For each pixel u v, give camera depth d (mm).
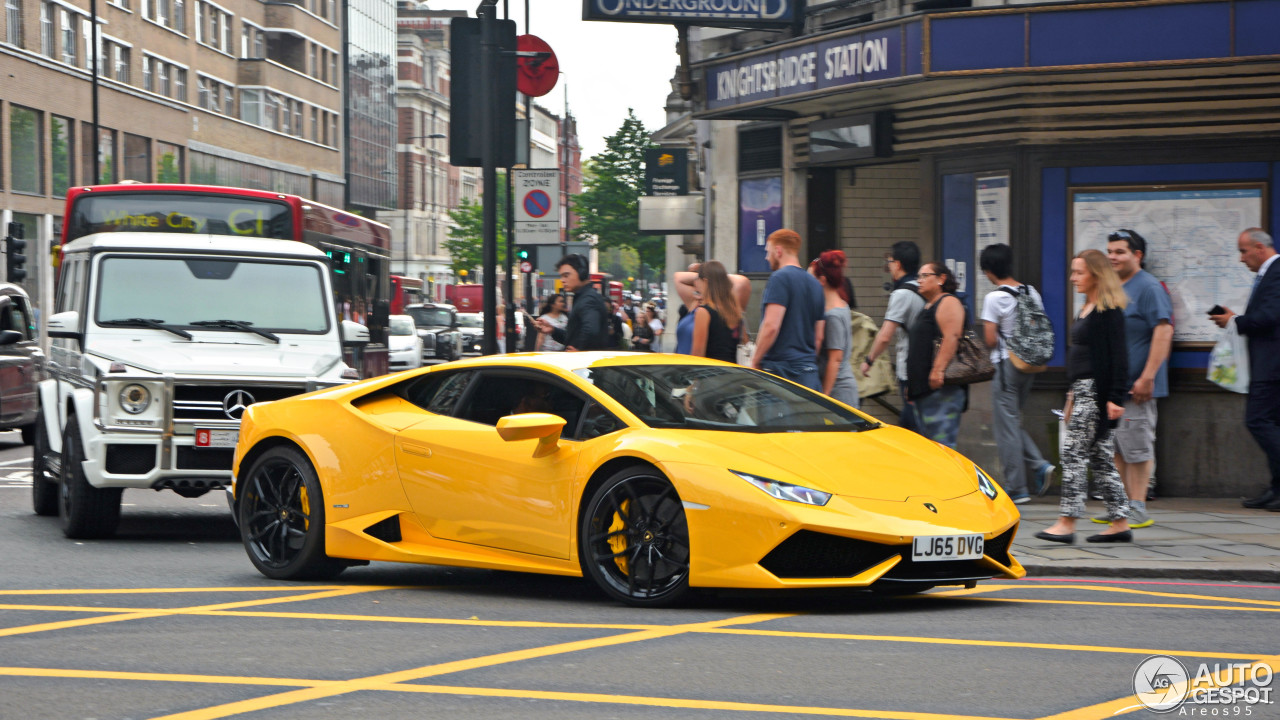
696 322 11039
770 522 6891
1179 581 8938
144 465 10523
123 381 10477
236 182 69688
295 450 8727
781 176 18781
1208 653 6348
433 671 5883
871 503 7078
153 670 5934
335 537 8422
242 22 74938
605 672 5848
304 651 6336
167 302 11844
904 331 11578
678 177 32531
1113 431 10047
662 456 7211
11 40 47781
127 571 9172
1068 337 13305
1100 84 13109
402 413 8438
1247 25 12227
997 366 11953
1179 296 13016
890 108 15578
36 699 5402
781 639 6578
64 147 50812
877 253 18109
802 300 10805
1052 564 9117
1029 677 5785
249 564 9586
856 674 5820
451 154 13000
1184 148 12961
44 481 12531
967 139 14211
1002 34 13016
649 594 7379
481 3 12906
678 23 17062
